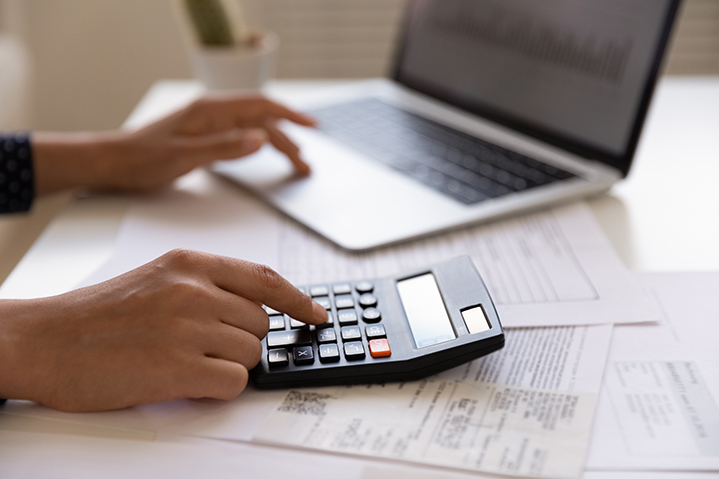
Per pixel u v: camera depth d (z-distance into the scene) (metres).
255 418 0.33
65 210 0.58
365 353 0.36
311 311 0.38
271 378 0.35
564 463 0.29
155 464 0.30
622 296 0.43
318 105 0.81
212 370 0.34
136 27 1.45
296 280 0.46
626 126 0.59
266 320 0.38
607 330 0.39
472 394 0.34
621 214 0.55
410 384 0.36
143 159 0.60
